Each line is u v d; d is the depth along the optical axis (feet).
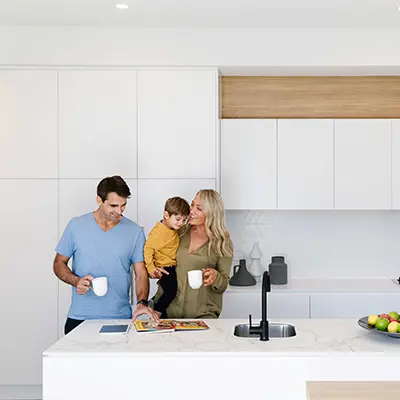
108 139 13.99
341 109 15.29
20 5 12.23
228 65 13.96
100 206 10.66
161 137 14.03
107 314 10.69
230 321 9.95
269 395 8.02
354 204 14.75
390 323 8.51
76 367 8.03
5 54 13.79
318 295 14.14
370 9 12.44
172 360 8.01
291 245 15.92
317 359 7.99
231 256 10.69
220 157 14.75
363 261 15.92
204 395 8.03
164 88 13.99
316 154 14.73
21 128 13.93
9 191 13.98
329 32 13.93
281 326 9.74
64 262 10.88
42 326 13.99
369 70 14.47
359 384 7.84
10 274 14.01
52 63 13.84
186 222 10.96
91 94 13.96
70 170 13.98
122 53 13.88
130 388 8.05
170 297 10.57
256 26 13.75
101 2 12.00
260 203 14.76
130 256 10.98
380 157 14.75
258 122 14.74
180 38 13.91
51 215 13.99
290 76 15.24
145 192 14.05
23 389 14.12
